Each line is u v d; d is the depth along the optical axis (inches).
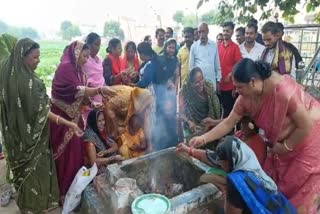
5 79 90.0
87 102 112.3
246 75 71.7
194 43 169.9
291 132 75.9
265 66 73.2
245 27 172.4
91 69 132.4
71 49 105.6
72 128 101.4
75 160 107.1
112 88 108.0
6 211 105.7
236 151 70.7
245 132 92.4
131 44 163.5
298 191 79.7
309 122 72.5
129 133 113.3
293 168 79.4
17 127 93.1
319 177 77.7
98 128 113.6
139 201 75.6
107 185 91.7
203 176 89.0
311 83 158.9
